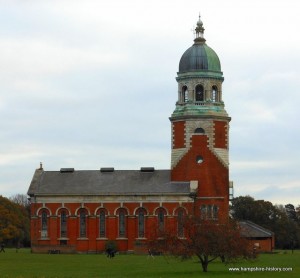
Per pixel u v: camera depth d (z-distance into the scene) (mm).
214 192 165625
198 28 173125
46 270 103375
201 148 167250
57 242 167125
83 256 149750
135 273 98438
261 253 171250
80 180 170875
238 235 108312
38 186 170125
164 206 164500
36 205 168375
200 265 115688
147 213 164875
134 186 167250
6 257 144000
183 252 104500
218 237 104750
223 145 168625
